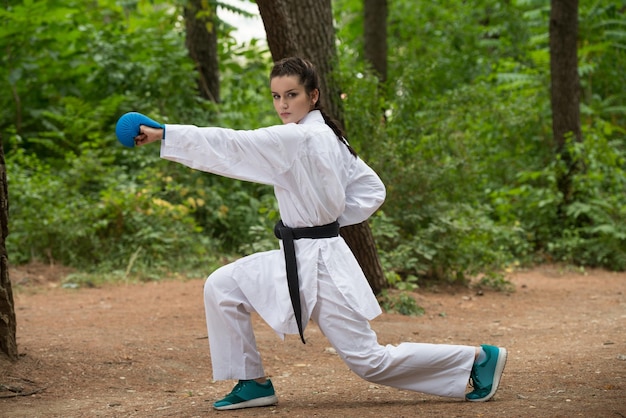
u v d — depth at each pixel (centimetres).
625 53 1563
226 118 1252
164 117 1131
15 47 1176
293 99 380
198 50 1274
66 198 1017
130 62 1217
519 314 762
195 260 977
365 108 845
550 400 393
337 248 379
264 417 375
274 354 570
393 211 888
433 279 902
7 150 1178
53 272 912
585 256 1092
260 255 389
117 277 902
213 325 388
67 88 1211
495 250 986
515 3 1753
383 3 1374
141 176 1044
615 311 756
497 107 1259
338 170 378
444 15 1841
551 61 1180
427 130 944
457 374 382
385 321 697
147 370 507
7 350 481
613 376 457
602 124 1297
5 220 475
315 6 771
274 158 362
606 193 1162
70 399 439
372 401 416
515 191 1147
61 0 1193
